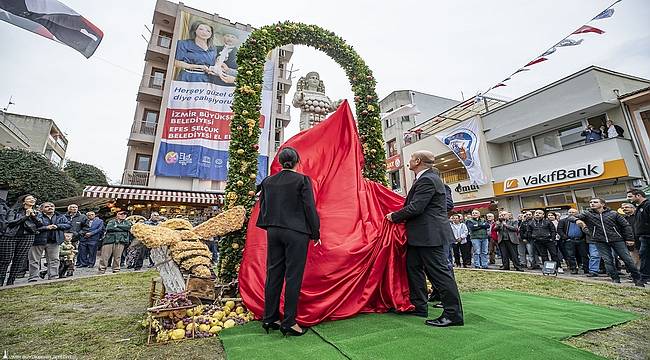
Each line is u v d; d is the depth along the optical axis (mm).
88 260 9086
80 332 2852
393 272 3342
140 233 3215
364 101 5633
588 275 7078
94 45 7070
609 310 3482
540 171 13719
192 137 17984
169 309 2666
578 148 12430
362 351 2139
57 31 6703
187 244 3424
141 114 19781
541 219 8000
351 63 5836
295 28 5531
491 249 9969
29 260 6230
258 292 3193
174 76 18750
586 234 6938
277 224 2686
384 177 5258
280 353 2164
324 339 2414
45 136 28906
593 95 12070
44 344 2539
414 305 3111
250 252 3596
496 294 4508
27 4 5988
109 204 15992
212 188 17812
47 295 4707
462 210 17219
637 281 5480
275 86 21422
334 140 4316
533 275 6754
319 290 2984
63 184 18766
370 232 3506
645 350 2293
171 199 15875
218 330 2748
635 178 11172
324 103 6105
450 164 19406
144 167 19422
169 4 20703
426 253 2936
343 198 3729
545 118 13711
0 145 20594
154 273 7391
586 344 2408
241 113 4703
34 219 5965
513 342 2268
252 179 4453
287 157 2988
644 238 5582
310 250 3189
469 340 2322
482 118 16609
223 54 20031
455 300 2756
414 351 2129
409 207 2994
